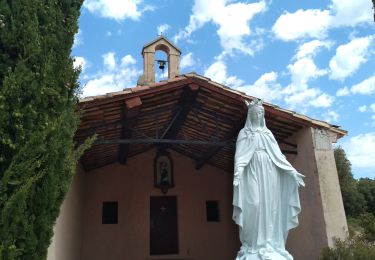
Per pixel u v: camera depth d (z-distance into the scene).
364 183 21.91
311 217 7.95
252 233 5.67
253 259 5.43
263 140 6.11
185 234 12.70
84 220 12.20
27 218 3.63
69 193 8.85
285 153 8.62
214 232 12.86
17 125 3.50
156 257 12.45
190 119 9.63
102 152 10.80
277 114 7.71
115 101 6.78
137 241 12.38
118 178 12.78
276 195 5.88
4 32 3.77
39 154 3.66
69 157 4.30
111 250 12.18
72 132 4.38
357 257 6.70
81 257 11.87
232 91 7.43
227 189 13.27
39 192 3.80
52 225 4.05
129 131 9.32
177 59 10.84
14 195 3.26
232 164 12.40
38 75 3.81
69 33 4.44
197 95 7.92
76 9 4.68
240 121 8.59
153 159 13.14
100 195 12.55
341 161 20.44
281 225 5.87
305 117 7.88
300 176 6.00
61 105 4.13
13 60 3.83
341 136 8.21
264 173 5.87
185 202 12.95
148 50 10.70
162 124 9.75
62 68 4.23
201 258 12.58
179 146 12.65
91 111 7.00
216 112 8.52
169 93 7.54
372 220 8.95
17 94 3.54
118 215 12.49
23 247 3.53
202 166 13.15
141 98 7.32
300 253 8.45
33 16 3.96
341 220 7.55
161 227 12.81
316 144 7.93
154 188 12.90
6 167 3.44
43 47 4.03
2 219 3.22
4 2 3.86
